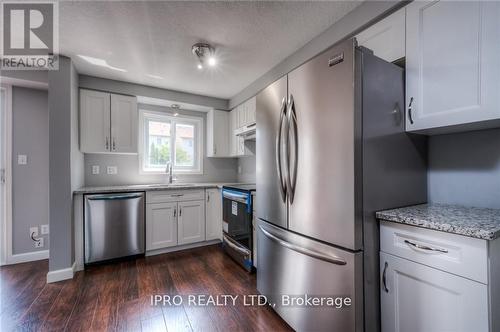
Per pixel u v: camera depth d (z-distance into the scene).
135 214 2.70
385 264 1.19
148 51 2.20
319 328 1.29
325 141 1.24
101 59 2.34
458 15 1.13
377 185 1.22
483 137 1.34
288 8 1.64
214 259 2.72
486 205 1.33
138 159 3.36
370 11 1.54
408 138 1.41
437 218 1.07
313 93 1.31
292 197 1.45
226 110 3.79
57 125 2.22
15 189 2.61
